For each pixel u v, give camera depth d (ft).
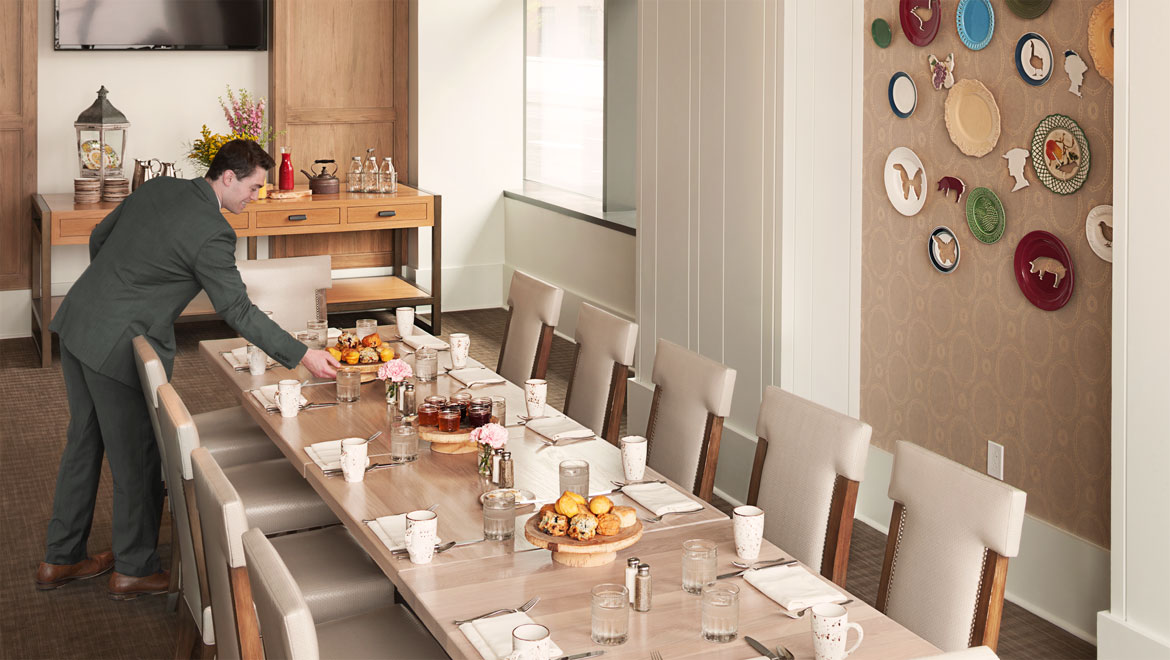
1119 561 10.49
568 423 11.29
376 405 11.91
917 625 8.25
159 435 10.68
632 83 23.72
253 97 25.64
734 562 8.15
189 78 25.00
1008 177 12.23
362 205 24.00
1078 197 11.41
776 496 9.95
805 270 14.42
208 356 13.97
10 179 23.66
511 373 15.06
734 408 15.72
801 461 9.70
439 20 26.05
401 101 26.58
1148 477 10.14
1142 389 10.11
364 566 9.94
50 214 21.59
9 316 24.21
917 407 13.88
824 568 9.33
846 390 14.89
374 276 27.14
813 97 14.06
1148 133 9.82
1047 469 12.10
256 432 13.66
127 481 12.45
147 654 11.48
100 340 11.97
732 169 15.14
